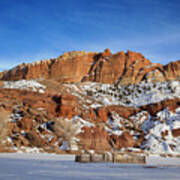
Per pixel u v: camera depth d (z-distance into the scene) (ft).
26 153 198.18
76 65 536.83
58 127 256.93
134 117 337.93
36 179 54.54
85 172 72.90
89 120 288.92
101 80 513.86
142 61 538.06
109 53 572.51
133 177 63.52
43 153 208.64
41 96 317.22
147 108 356.18
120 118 321.11
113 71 522.47
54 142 239.09
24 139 229.66
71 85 444.14
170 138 283.38
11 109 271.49
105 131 273.95
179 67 515.50
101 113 317.22
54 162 114.42
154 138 279.08
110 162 124.36
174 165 122.01
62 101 301.22
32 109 278.05
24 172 68.59
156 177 64.90
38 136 235.81
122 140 271.90
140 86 466.29
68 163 109.60
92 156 121.60
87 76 526.98
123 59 540.11
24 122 248.93
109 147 256.11
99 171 77.41
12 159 127.44
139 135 287.89
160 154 242.37
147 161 151.84
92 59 565.53
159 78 493.36
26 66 560.61
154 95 404.16
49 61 558.15
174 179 61.16
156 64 533.96
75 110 289.74
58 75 522.88
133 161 129.70
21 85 359.87
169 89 434.30
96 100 388.37
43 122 262.26
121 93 448.24
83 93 422.00
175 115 328.49
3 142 216.95
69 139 245.04
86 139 251.60
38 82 398.21
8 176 58.70
